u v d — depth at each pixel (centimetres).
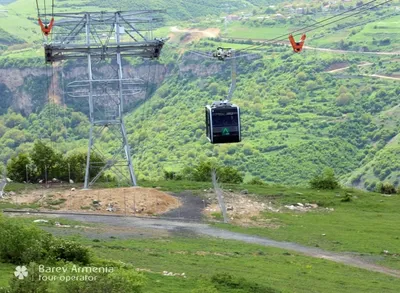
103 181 11625
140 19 10638
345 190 11294
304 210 9869
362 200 10562
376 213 9888
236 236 8219
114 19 10038
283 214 9525
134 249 6775
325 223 9169
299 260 7238
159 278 5334
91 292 3738
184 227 8481
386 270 7250
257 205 9794
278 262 7006
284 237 8356
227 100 6412
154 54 10275
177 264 6197
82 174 11431
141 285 4291
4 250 5169
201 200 9794
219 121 6281
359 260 7588
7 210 8719
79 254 5228
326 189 11344
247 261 6844
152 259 6294
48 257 5109
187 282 5316
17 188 10269
